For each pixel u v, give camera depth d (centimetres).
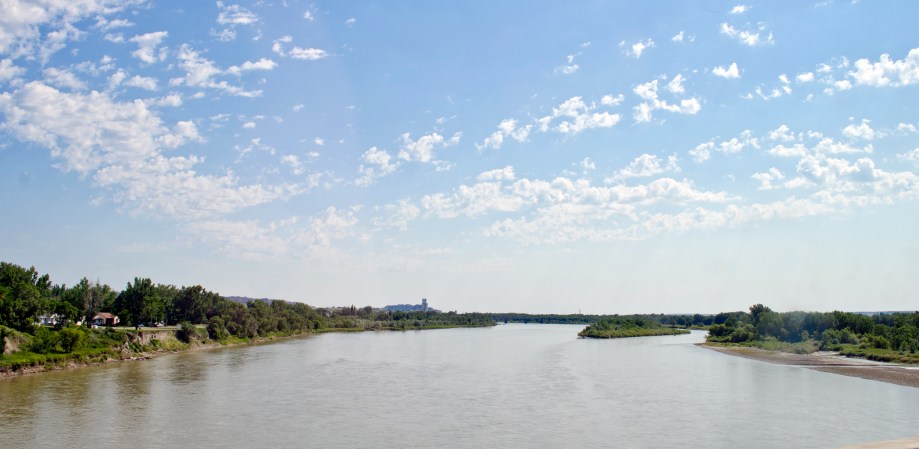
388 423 5131
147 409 5756
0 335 8919
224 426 5012
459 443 4444
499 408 5825
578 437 4600
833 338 12531
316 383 7669
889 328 13438
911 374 8081
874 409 5572
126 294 14100
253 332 17550
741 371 8869
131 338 11844
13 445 4369
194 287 17012
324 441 4516
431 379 8081
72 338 9881
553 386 7350
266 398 6438
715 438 4528
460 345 15650
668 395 6556
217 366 9769
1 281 10444
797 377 8019
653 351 13200
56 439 4547
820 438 4481
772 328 14562
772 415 5341
